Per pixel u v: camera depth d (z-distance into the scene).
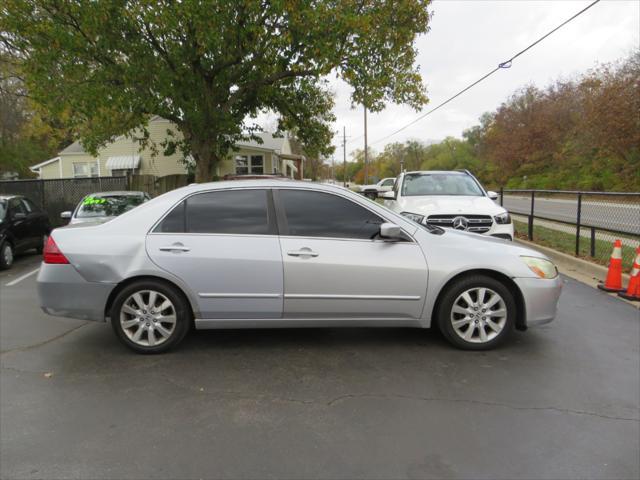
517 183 43.19
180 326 4.26
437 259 4.23
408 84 12.58
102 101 11.09
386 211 4.39
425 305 4.27
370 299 4.22
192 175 16.59
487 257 4.26
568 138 39.12
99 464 2.64
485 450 2.76
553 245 10.12
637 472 2.55
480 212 7.26
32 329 5.09
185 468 2.60
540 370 3.90
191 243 4.17
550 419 3.11
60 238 4.27
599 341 4.58
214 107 12.77
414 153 83.56
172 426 3.05
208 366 4.02
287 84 15.23
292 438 2.90
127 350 4.40
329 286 4.18
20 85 22.11
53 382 3.72
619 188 28.94
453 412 3.21
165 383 3.70
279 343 4.56
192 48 11.20
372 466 2.62
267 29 11.49
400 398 3.42
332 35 10.76
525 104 45.53
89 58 11.37
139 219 4.29
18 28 10.87
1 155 31.52
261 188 4.39
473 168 63.00
